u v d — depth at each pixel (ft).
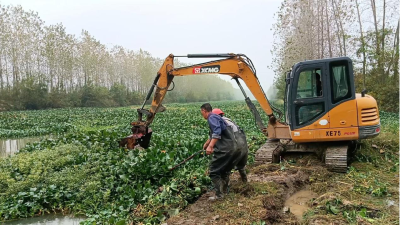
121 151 29.12
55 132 58.34
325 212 16.49
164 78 28.45
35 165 25.38
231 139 17.66
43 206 20.80
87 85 179.83
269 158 26.00
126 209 18.78
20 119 85.35
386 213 15.97
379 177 22.43
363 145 28.76
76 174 23.45
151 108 28.84
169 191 19.49
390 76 87.81
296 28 90.22
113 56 222.89
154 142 34.86
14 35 142.20
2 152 43.39
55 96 157.69
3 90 142.51
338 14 80.94
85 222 17.61
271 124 27.61
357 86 89.92
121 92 202.69
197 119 70.90
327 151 24.49
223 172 18.28
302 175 22.63
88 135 40.19
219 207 17.12
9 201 20.77
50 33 155.22
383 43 85.30
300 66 24.90
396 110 83.35
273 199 18.07
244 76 27.43
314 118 24.63
